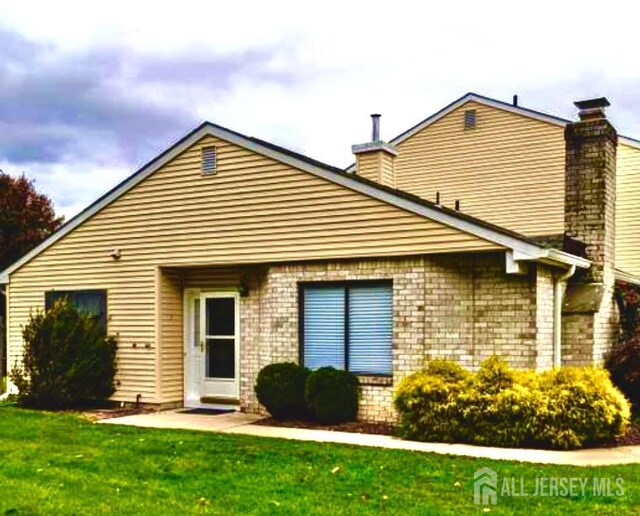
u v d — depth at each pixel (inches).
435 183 898.7
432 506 272.4
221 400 565.0
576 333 501.4
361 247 482.9
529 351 437.7
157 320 568.4
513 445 398.0
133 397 575.2
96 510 261.6
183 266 563.5
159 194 575.5
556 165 816.9
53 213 1203.9
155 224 575.8
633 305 561.6
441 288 460.4
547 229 815.7
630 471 331.3
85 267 613.0
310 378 473.4
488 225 444.8
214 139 551.2
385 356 475.8
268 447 382.6
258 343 535.8
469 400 409.4
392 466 336.8
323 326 500.1
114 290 594.9
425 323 461.7
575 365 499.5
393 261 473.7
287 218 514.6
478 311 451.8
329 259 495.8
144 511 261.7
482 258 453.1
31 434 420.2
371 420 473.4
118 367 585.6
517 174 842.8
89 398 581.0
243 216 534.3
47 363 565.6
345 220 490.3
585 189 527.5
